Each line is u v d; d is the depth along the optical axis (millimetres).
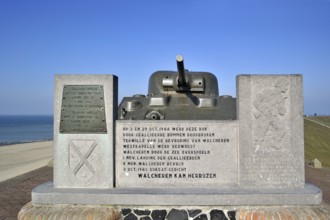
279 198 5320
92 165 5672
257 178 5621
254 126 5633
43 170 14008
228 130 5707
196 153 5711
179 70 6645
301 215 5066
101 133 5652
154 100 6902
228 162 5699
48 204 5430
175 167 5707
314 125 43469
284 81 5633
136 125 5738
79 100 5676
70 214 5133
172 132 5715
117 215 5297
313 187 5684
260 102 5633
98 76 5668
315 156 26859
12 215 7348
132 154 5734
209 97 7090
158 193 5355
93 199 5363
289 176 5621
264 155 5621
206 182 5695
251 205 5328
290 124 5633
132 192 5410
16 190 10039
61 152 5699
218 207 5352
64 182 5695
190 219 5352
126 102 6945
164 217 5363
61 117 5695
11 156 21156
